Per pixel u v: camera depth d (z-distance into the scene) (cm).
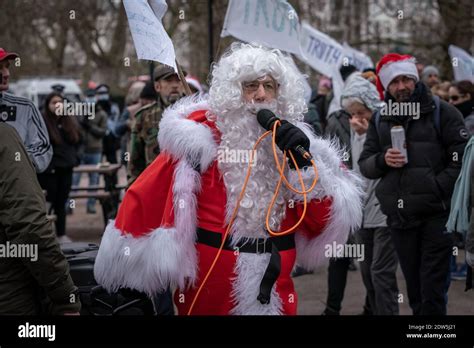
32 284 305
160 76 507
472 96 667
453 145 446
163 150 309
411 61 461
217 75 314
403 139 447
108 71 2398
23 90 2025
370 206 514
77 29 2273
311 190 301
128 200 308
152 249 299
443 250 450
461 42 1454
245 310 304
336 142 345
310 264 332
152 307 360
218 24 1151
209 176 308
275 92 312
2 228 291
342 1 1702
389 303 508
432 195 446
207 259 304
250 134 306
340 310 586
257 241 304
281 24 487
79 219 1129
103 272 308
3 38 2189
